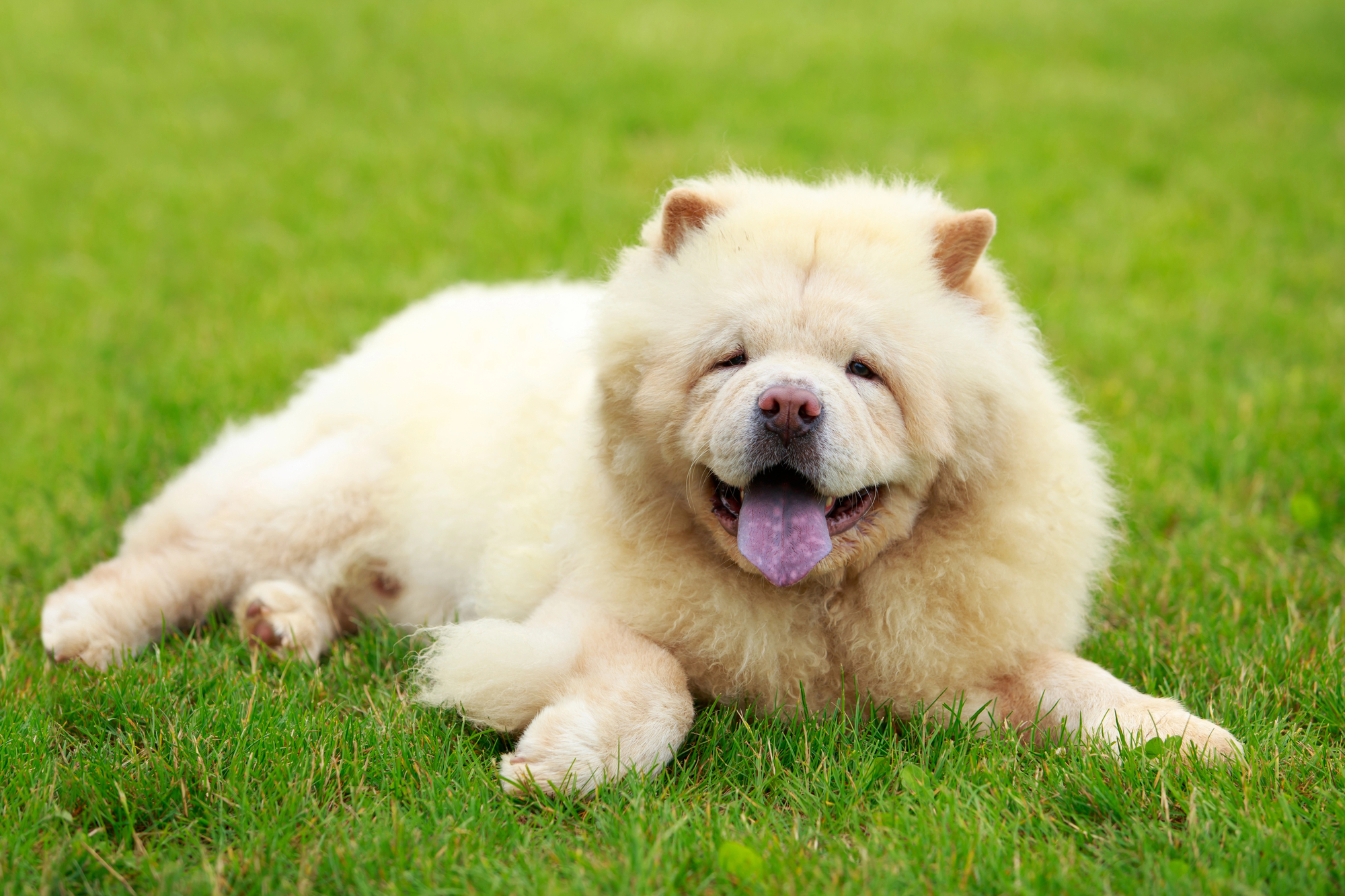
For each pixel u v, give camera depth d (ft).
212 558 13.23
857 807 9.20
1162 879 8.05
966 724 10.36
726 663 10.50
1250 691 11.14
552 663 10.16
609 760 9.40
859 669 10.75
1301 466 16.83
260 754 9.75
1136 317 23.79
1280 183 32.78
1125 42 49.88
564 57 45.29
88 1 51.65
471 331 14.15
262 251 28.84
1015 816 9.02
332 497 13.23
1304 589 13.57
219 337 23.65
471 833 8.71
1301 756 9.73
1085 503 11.21
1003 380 10.26
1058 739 10.27
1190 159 35.22
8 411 20.89
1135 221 30.07
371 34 48.44
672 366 10.02
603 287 11.79
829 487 9.40
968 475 10.26
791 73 43.98
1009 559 10.52
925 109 40.01
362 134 37.60
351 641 13.14
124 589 12.74
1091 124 38.55
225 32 48.85
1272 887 7.88
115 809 9.20
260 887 8.15
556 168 33.76
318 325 23.76
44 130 38.27
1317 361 21.53
